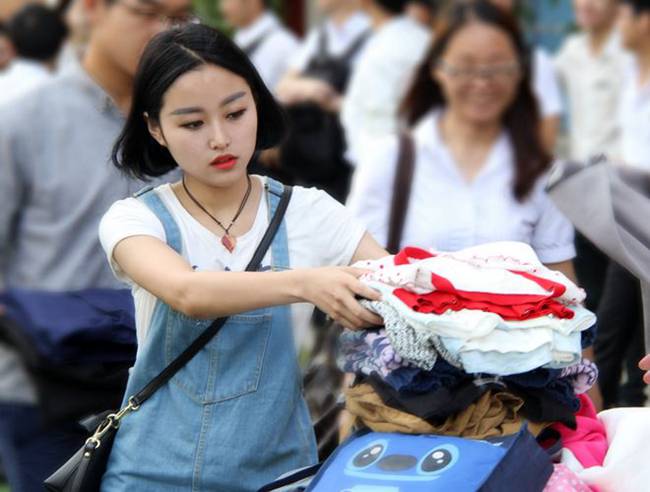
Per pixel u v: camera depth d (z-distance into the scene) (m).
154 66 6.28
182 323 6.30
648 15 13.41
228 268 6.41
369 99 13.55
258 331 6.35
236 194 6.49
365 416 6.11
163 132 6.34
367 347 6.09
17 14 14.52
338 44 14.94
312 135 11.59
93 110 8.50
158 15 8.34
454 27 8.60
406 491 5.60
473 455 5.65
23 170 8.47
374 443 5.92
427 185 8.57
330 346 8.02
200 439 6.31
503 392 5.98
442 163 8.57
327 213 6.58
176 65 6.22
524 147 8.52
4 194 8.46
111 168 8.40
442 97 8.97
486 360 5.72
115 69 8.49
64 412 7.97
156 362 6.39
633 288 8.14
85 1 8.60
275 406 6.38
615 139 15.58
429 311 5.76
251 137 6.34
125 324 7.86
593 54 15.62
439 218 8.51
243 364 6.35
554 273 6.12
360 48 14.87
